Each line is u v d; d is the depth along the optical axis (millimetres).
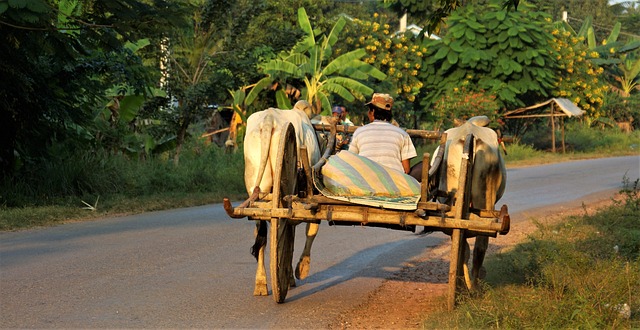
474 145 10703
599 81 59344
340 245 16156
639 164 43594
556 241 15617
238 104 34594
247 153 11211
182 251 14711
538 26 52094
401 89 48719
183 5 21234
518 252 14328
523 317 9242
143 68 24906
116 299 10734
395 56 48344
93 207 20875
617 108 67375
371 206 9516
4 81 20922
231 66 29188
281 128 11055
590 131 60531
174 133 29328
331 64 38094
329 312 10352
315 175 9852
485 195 10852
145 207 21672
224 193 25797
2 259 13633
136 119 30625
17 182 22016
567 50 52938
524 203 24688
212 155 31469
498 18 48625
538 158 48625
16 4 17109
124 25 20094
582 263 11133
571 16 89875
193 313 10070
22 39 20312
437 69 51031
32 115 22375
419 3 57219
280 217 9875
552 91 52375
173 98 30625
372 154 10859
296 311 10367
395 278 12906
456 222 9484
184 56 29844
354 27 47125
